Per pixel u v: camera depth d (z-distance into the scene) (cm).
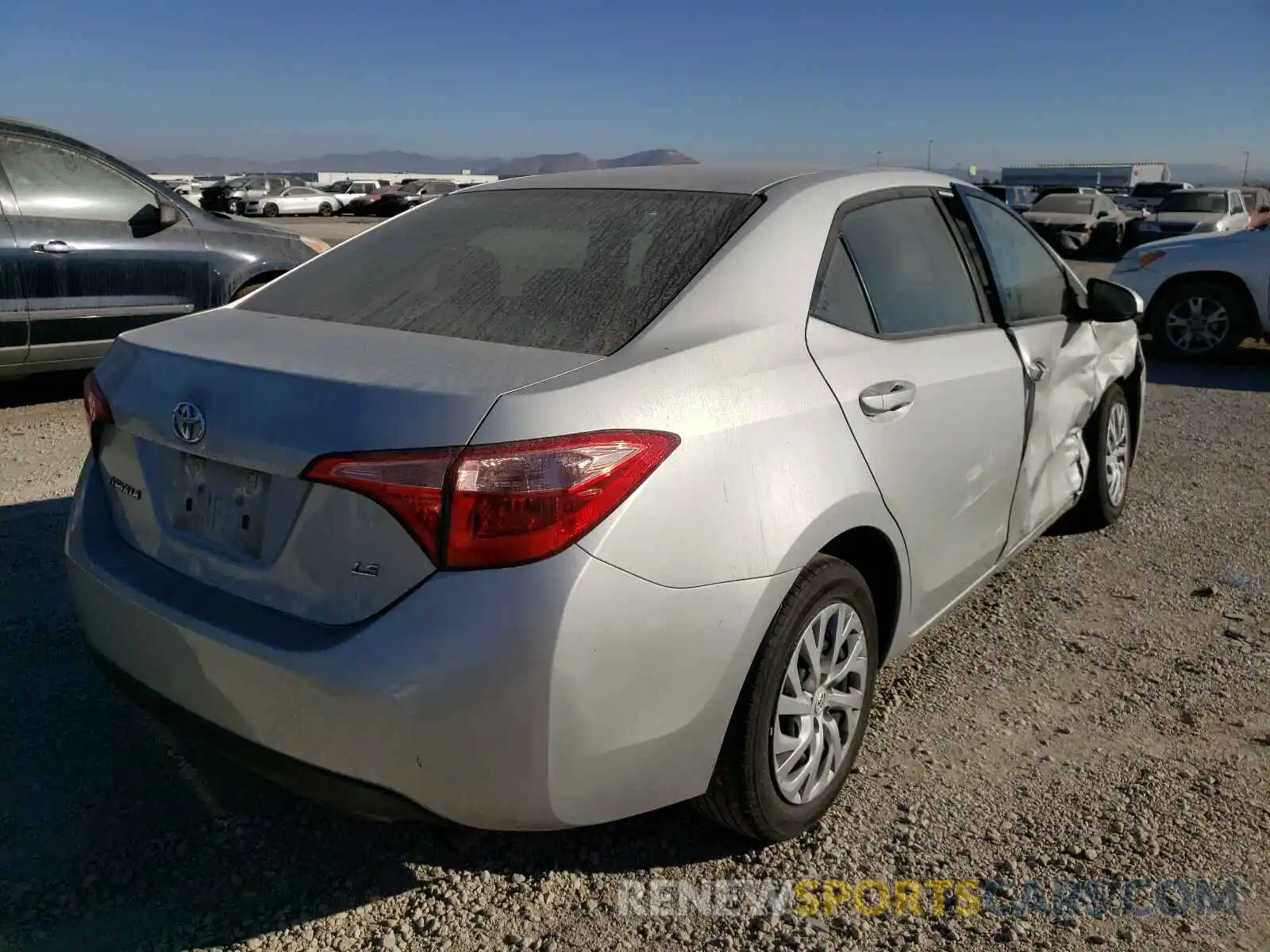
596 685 200
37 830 258
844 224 287
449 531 194
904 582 283
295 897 239
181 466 234
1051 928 231
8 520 456
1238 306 948
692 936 229
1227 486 561
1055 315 394
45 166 633
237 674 211
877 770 290
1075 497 424
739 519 221
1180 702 329
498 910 236
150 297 675
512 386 204
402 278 277
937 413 289
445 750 195
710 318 240
